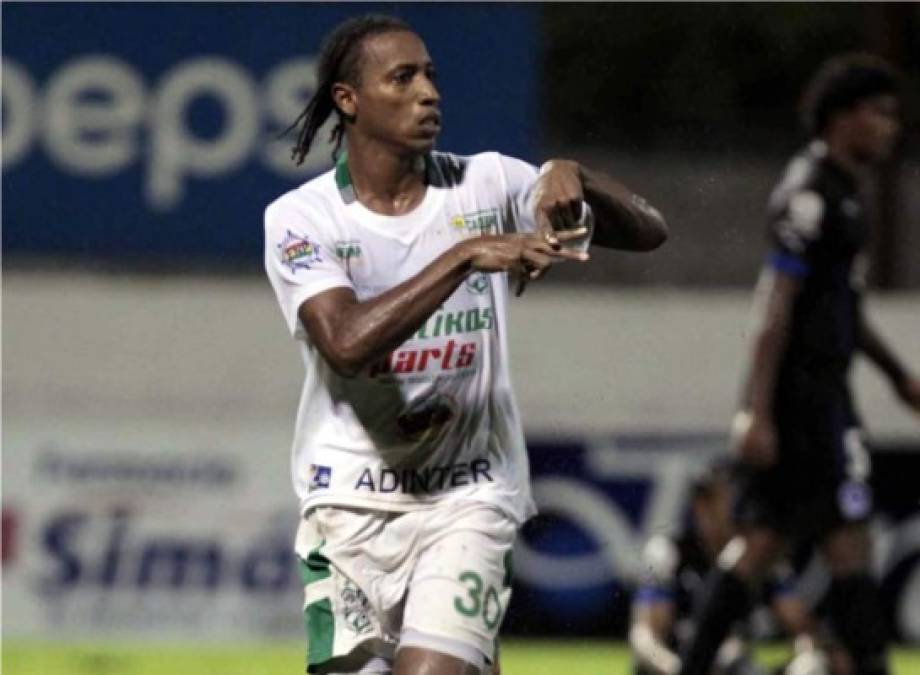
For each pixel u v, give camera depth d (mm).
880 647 25250
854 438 25453
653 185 48812
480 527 15867
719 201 48125
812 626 28688
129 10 43875
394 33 15898
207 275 45219
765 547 25234
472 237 15234
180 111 44062
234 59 43969
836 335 25312
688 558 27594
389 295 14734
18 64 43812
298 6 43906
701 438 40000
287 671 33656
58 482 39125
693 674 25188
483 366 16047
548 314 42281
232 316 43062
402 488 16047
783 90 53719
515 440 16359
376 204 16000
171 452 39250
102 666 34031
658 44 53656
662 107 52969
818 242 25047
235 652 36906
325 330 15188
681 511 39656
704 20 53469
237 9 43969
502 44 43562
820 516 25250
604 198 16031
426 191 16125
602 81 53312
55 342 42625
